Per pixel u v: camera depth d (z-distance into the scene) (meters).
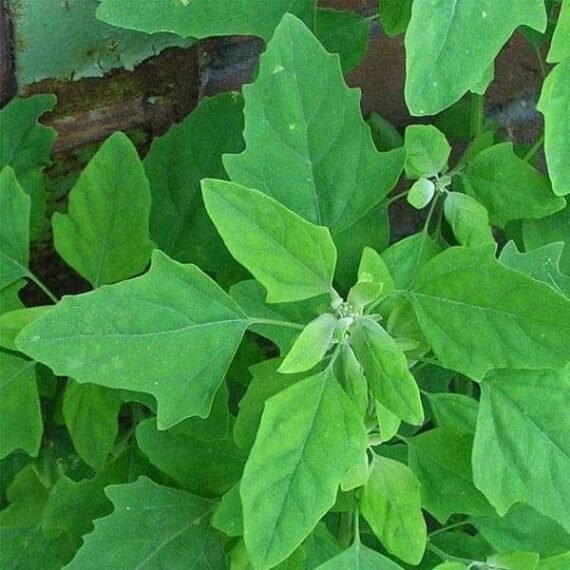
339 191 0.35
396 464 0.34
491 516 0.37
